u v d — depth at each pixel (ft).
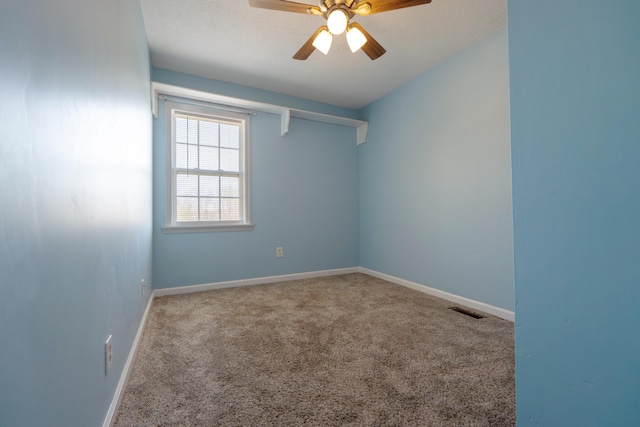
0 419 1.46
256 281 11.07
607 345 2.04
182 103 9.87
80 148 2.61
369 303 8.63
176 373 4.81
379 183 12.18
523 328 2.58
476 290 8.19
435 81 9.46
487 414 3.83
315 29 7.47
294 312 7.83
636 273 1.90
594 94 2.09
